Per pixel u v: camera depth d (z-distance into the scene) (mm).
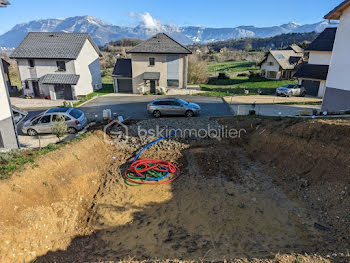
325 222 7379
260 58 76375
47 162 9469
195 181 10375
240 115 17562
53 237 7285
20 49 29406
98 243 7238
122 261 6109
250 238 7051
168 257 6508
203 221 7945
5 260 6012
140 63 31094
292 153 10789
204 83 43219
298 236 6965
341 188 8133
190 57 42906
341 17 15492
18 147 13117
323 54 29125
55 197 8656
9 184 7668
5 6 11664
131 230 7727
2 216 6801
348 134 9195
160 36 32062
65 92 29094
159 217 8289
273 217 7918
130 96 29531
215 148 13242
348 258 5488
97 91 34031
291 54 47906
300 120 12273
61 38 30891
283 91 28719
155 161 11969
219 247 6758
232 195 9250
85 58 31203
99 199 9328
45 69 29172
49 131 15266
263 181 10094
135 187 10102
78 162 10758
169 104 18672
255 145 12922
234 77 50812
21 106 25219
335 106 16656
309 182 9312
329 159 9211
